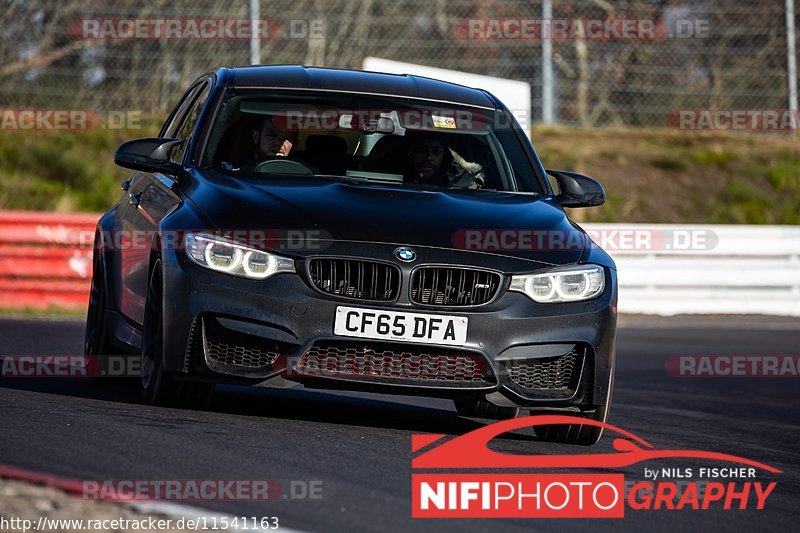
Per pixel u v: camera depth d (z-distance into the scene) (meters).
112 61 59.25
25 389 20.84
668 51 66.75
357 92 22.23
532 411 19.08
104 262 23.02
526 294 18.02
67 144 59.16
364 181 20.25
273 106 21.48
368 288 17.58
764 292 51.38
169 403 18.80
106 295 22.58
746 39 66.25
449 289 17.75
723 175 67.00
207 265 17.52
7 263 41.16
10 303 40.94
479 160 21.70
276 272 17.42
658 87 67.00
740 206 64.88
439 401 24.94
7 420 16.84
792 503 15.83
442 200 19.44
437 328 17.52
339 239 17.67
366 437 17.81
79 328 33.88
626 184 64.31
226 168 20.44
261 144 20.94
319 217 18.08
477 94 23.73
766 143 70.44
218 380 17.44
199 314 17.42
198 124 21.28
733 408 27.16
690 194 65.06
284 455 15.58
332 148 21.09
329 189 19.25
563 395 18.20
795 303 51.72
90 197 56.16
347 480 14.38
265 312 17.27
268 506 12.66
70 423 16.86
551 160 64.31
